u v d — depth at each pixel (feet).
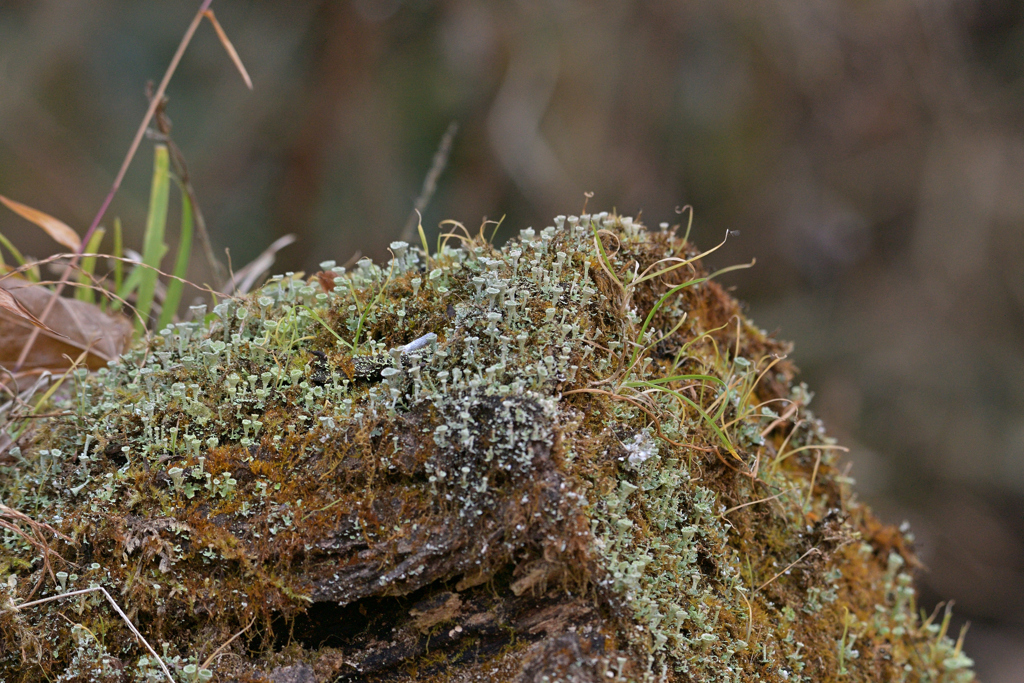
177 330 5.93
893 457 25.52
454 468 4.57
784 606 5.60
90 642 4.58
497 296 5.09
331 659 4.58
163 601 4.59
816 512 6.59
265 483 4.75
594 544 4.32
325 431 4.86
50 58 24.95
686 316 6.19
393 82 25.20
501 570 4.55
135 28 25.70
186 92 25.70
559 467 4.47
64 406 5.79
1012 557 24.40
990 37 27.07
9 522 4.94
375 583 4.48
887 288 26.89
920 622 8.44
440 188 24.49
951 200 26.03
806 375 26.07
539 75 24.48
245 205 25.11
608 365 5.29
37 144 24.47
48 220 7.47
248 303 5.82
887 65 25.82
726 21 25.26
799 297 27.14
